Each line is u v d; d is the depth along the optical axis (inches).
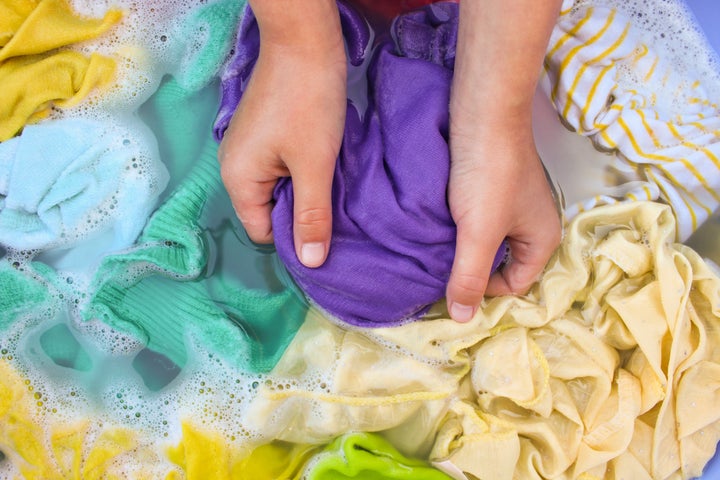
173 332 38.7
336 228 35.1
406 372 37.7
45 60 39.0
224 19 40.9
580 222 39.4
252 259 39.3
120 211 39.4
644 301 37.8
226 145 34.5
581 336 38.3
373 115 37.0
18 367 37.7
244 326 38.9
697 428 38.1
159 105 40.5
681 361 38.4
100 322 38.4
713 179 40.7
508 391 37.0
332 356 37.8
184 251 38.7
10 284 38.3
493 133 32.3
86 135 39.5
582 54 40.2
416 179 34.3
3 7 38.7
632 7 42.8
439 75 36.2
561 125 41.5
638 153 40.6
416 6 40.6
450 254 35.6
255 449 38.0
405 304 36.3
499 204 32.6
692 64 43.0
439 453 37.7
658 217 39.2
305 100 32.2
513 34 29.8
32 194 37.9
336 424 37.4
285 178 35.2
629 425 37.1
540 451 38.3
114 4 40.7
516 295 38.4
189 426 37.4
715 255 42.1
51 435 37.3
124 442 37.4
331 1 32.3
